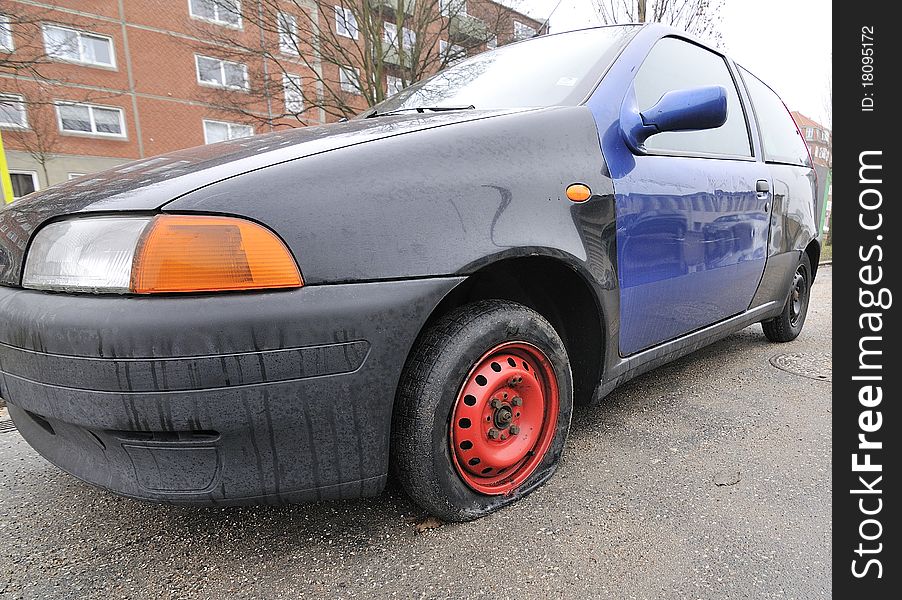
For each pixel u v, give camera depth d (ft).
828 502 5.11
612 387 6.08
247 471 3.74
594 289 5.30
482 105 6.33
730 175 7.38
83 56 52.21
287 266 3.62
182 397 3.43
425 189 4.22
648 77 6.61
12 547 4.66
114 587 4.13
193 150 5.11
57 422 3.88
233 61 33.17
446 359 4.41
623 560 4.26
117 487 3.83
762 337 11.89
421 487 4.48
